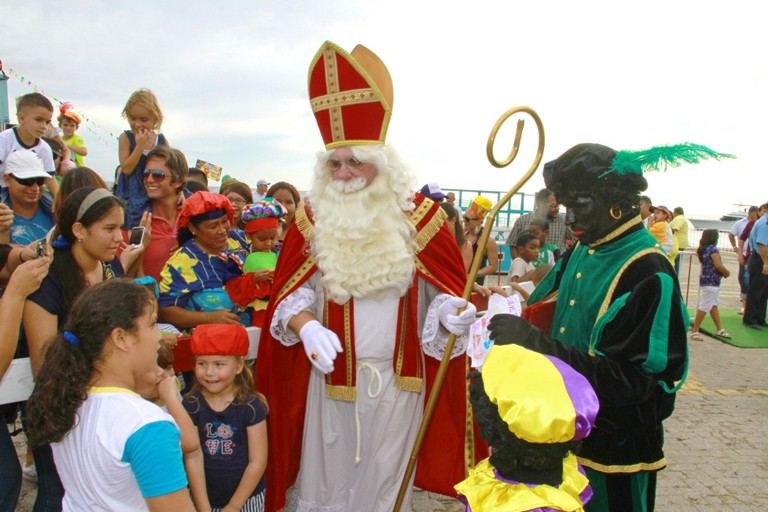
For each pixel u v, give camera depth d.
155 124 4.56
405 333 2.85
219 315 3.26
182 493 1.75
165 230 3.93
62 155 5.65
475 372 2.01
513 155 2.49
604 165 2.23
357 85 2.64
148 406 1.80
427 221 2.91
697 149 2.05
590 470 2.29
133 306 1.81
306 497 2.98
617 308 2.16
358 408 2.85
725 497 4.10
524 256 5.86
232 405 2.68
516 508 1.68
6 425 2.58
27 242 3.59
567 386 1.76
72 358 1.78
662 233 8.13
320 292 2.95
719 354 8.05
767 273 9.39
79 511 1.80
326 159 2.78
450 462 3.01
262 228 3.86
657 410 2.26
